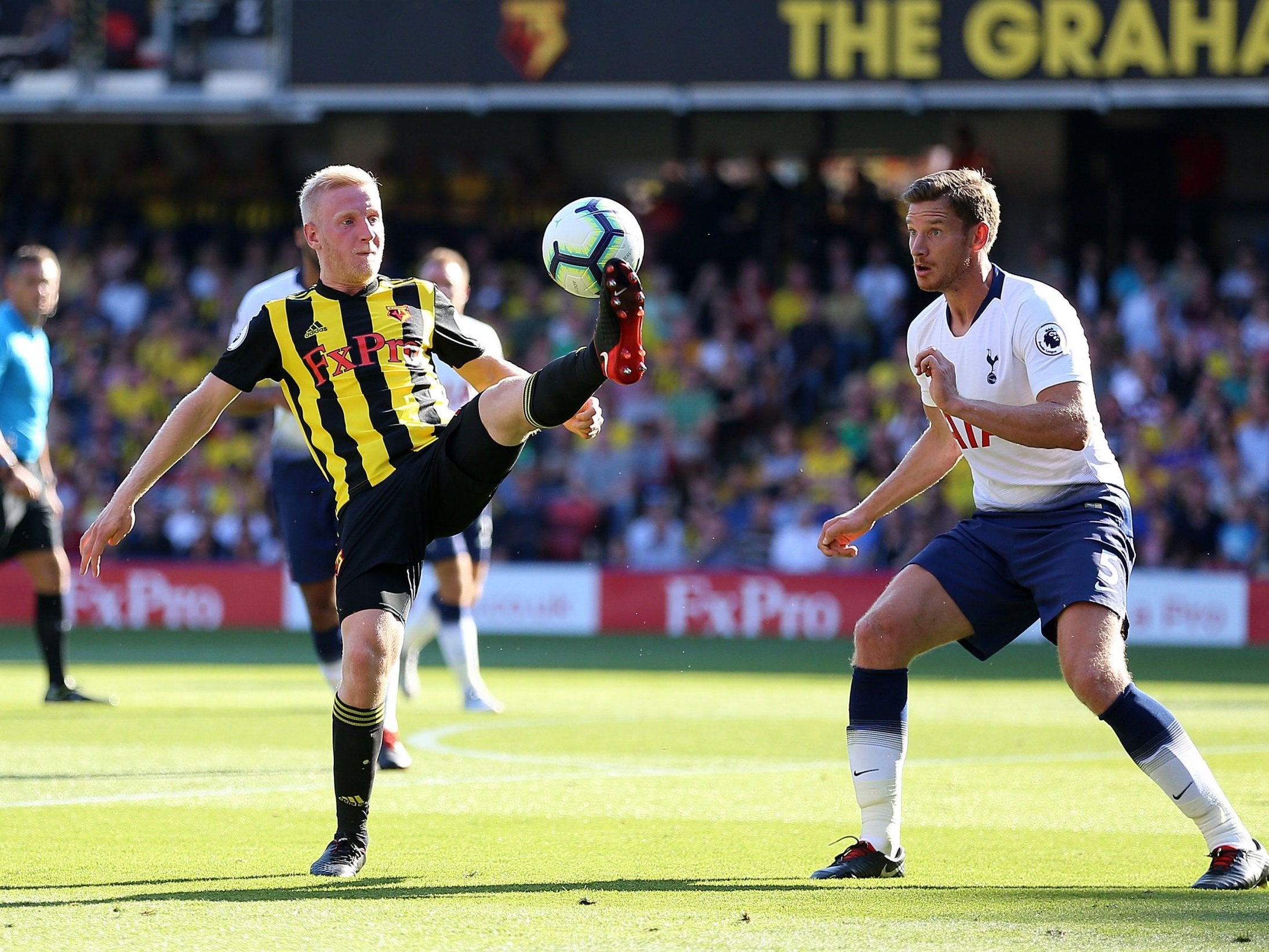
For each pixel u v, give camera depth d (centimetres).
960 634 1762
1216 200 8044
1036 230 8144
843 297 7962
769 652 5875
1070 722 3494
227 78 7425
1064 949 1356
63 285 8600
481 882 1680
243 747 2948
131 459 8075
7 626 7150
